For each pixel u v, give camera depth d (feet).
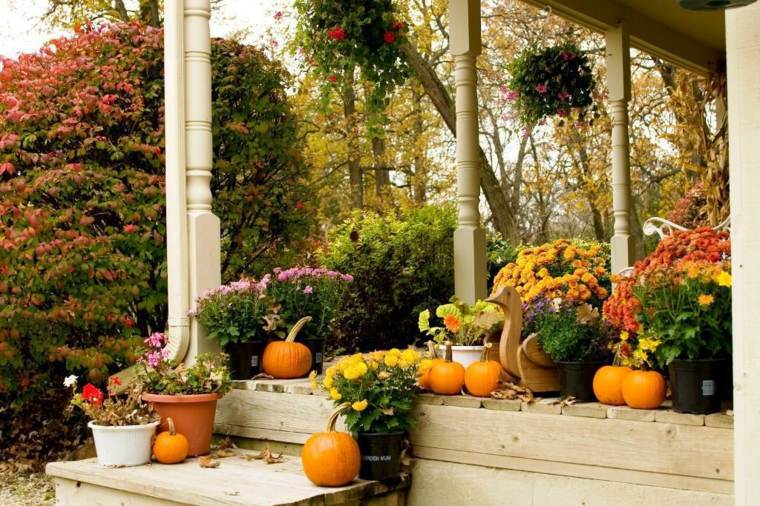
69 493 11.72
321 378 13.44
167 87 13.64
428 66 37.78
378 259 21.67
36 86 18.10
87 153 18.44
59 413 19.42
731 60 7.63
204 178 13.79
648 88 43.57
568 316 10.21
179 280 13.47
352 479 10.57
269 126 20.39
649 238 44.52
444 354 11.94
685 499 8.99
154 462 11.90
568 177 46.37
